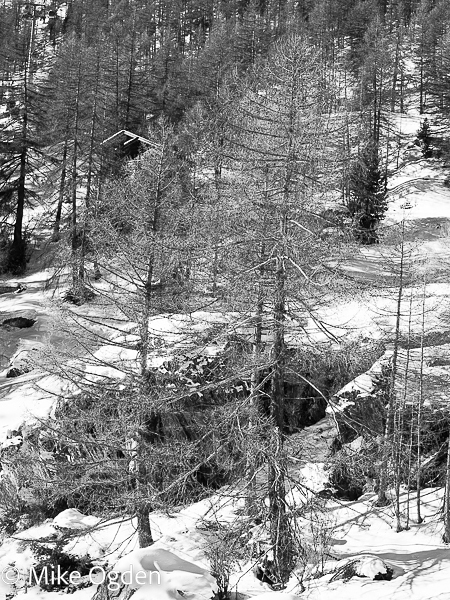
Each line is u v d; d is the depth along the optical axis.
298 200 12.16
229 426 13.01
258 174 12.32
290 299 12.48
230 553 11.75
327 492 18.48
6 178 37.69
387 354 21.02
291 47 12.46
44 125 38.88
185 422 16.02
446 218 38.03
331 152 12.28
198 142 18.50
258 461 11.77
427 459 19.30
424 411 19.11
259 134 12.36
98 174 32.09
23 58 39.81
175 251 13.84
